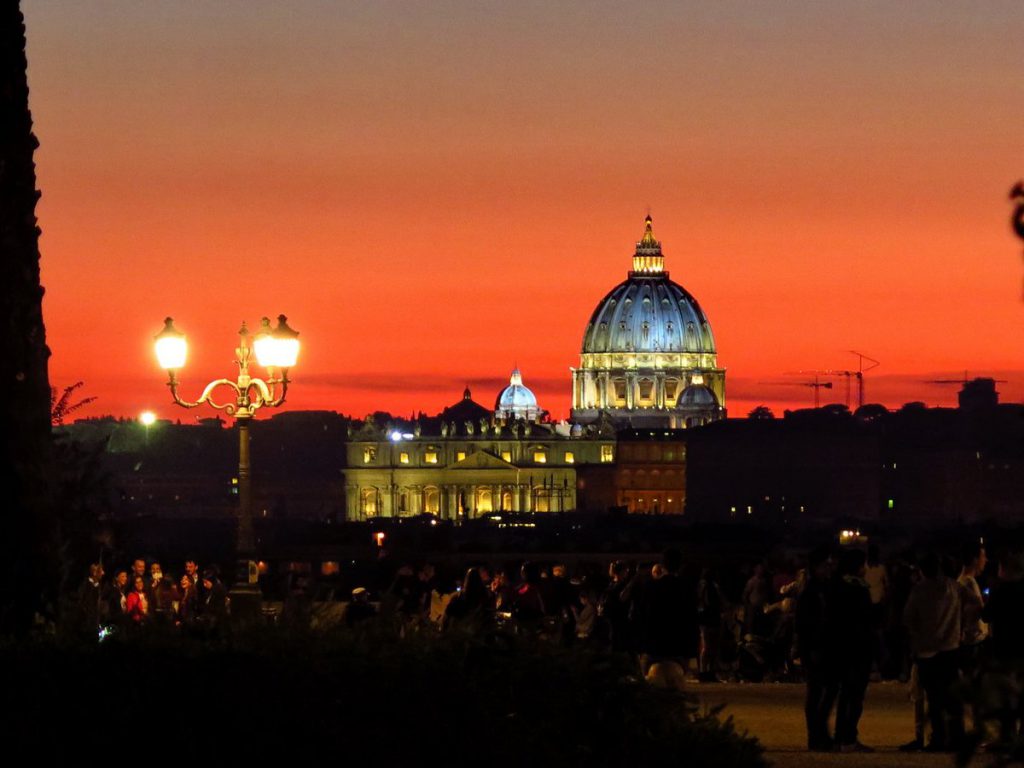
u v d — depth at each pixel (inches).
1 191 1246.3
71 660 1031.6
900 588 2388.0
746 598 2915.8
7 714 992.2
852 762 1728.6
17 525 1248.2
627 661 1156.5
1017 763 788.0
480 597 2151.8
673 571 1935.3
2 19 1251.2
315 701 1027.3
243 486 2477.9
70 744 987.9
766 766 1175.0
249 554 2448.3
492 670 1117.1
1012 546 1775.3
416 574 2719.0
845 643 1898.4
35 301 1264.8
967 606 1987.0
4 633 1199.6
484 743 1062.4
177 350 2463.1
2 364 1245.1
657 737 1140.5
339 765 1015.0
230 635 1112.8
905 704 2460.6
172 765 993.5
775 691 2605.8
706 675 2787.9
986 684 773.3
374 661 1073.5
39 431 1262.3
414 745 1043.9
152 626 1110.4
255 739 1005.8
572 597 2593.5
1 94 1248.8
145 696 1007.6
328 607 1189.7
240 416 2497.5
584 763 1109.7
